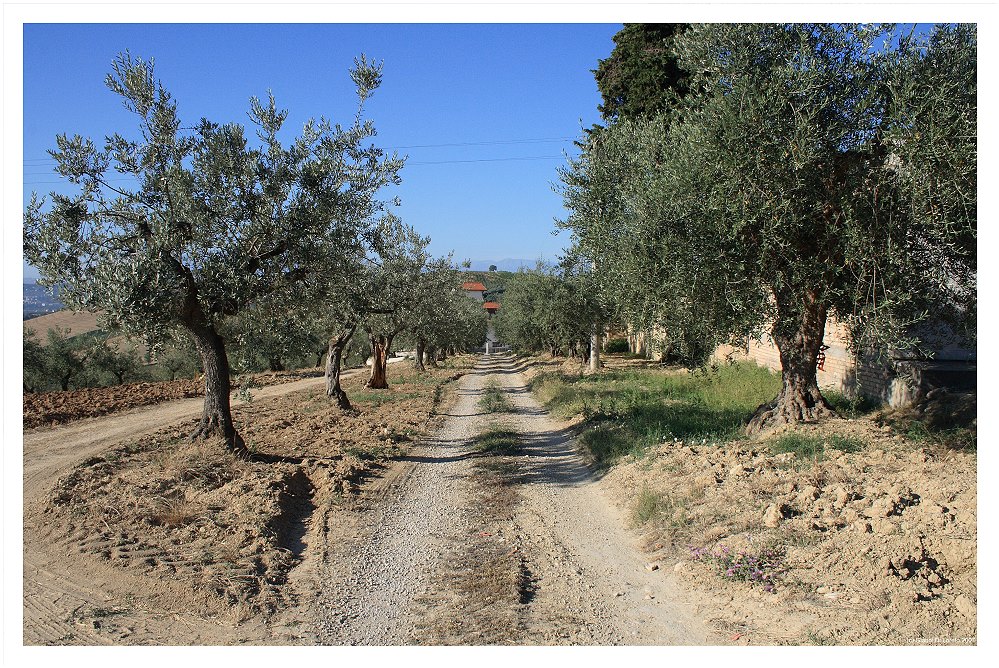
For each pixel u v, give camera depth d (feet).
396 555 24.20
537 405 74.38
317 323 49.01
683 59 32.48
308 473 35.47
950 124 24.40
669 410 48.34
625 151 40.78
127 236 30.66
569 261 51.65
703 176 27.73
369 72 35.63
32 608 18.60
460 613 18.94
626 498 29.89
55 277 28.84
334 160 33.86
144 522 25.17
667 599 19.07
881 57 27.30
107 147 30.66
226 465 33.78
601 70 86.33
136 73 31.48
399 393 84.79
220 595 19.65
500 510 29.99
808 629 15.60
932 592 16.10
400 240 71.92
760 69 28.48
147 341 31.40
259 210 31.22
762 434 35.68
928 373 38.63
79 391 84.43
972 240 26.12
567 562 22.90
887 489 22.85
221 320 34.27
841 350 49.60
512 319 158.30
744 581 18.71
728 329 29.45
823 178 27.58
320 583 21.44
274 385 105.60
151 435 47.47
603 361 115.44
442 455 43.86
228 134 31.45
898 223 26.23
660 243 29.22
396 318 82.02
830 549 19.16
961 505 20.07
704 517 24.26
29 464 38.24
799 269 27.91
